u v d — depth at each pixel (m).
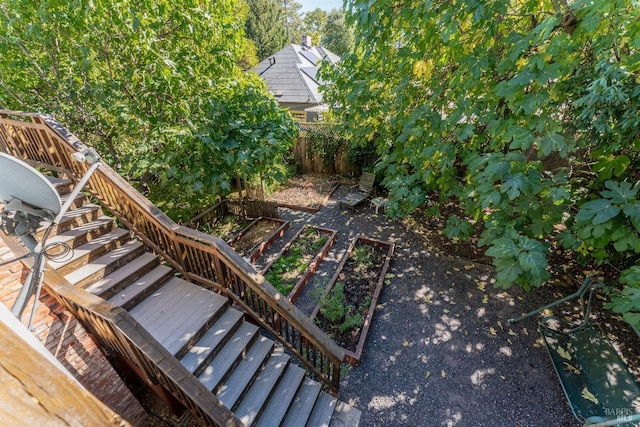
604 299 4.17
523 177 2.72
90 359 2.48
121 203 3.31
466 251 5.59
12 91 4.77
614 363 2.90
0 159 1.16
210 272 3.22
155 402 3.15
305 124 10.64
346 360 3.55
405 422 2.93
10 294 2.04
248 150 5.26
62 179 3.63
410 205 4.76
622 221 2.52
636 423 2.33
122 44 4.49
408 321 4.10
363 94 4.41
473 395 3.14
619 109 2.49
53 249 2.83
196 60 4.96
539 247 2.82
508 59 2.60
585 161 4.05
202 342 2.78
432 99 3.61
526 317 3.84
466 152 3.84
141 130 5.08
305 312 4.33
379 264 5.36
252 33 23.75
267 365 2.99
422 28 3.27
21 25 3.92
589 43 2.86
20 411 0.45
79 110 4.80
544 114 2.58
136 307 2.99
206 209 6.96
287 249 5.81
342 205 7.90
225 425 1.90
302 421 2.73
